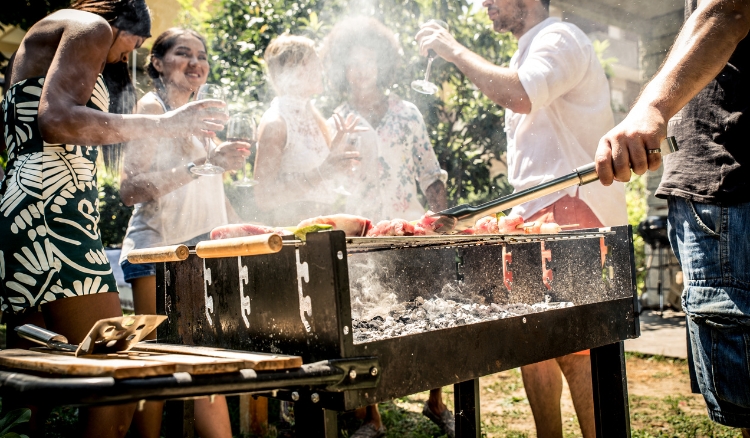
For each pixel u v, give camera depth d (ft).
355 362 4.02
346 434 10.50
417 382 4.42
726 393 5.95
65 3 16.51
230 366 3.64
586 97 9.15
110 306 6.42
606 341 6.28
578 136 9.17
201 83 9.61
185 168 8.43
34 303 6.05
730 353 5.87
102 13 6.88
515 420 11.39
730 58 5.89
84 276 6.21
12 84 6.42
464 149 16.46
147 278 8.42
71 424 10.05
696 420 10.96
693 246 6.11
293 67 10.02
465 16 15.62
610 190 9.05
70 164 6.32
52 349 4.65
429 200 11.60
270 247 4.17
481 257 7.47
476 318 5.65
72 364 3.52
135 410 6.90
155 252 5.32
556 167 8.95
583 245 7.02
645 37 21.47
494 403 12.69
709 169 5.98
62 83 5.91
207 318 5.28
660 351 16.79
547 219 8.43
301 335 4.37
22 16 16.72
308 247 4.29
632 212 25.08
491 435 10.41
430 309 6.30
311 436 4.26
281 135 9.83
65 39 6.03
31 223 6.06
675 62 5.37
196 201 9.05
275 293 4.58
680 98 5.26
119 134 6.08
